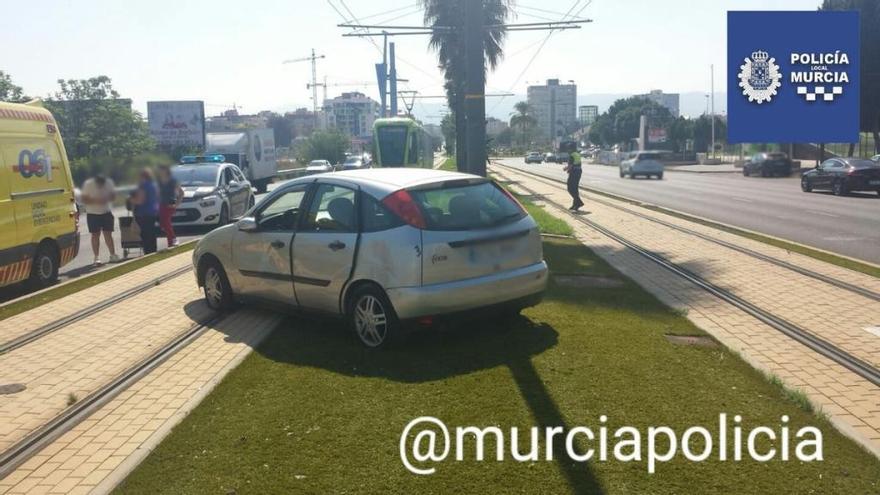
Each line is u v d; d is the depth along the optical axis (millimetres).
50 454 4859
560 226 16250
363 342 6938
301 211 7582
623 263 11602
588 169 69750
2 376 6598
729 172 56562
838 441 4723
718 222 18531
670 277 10391
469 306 6668
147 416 5461
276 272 7715
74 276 12953
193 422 5180
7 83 43812
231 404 5508
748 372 6055
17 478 4531
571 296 8984
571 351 6605
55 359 7066
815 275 10453
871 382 5883
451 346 6844
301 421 5148
